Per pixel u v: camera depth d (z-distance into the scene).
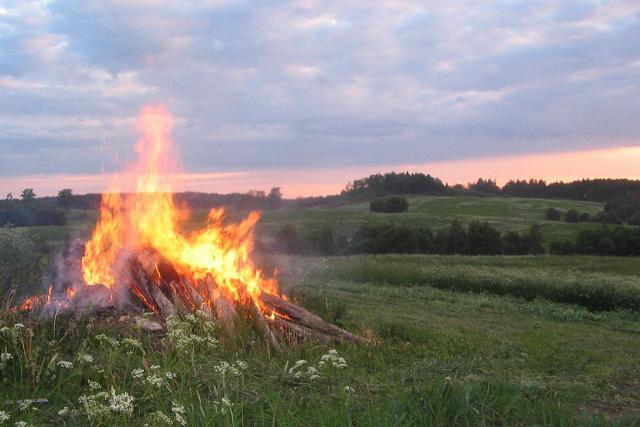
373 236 63.25
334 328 9.52
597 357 10.40
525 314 16.61
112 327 7.37
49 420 4.79
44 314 7.04
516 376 7.48
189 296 9.03
